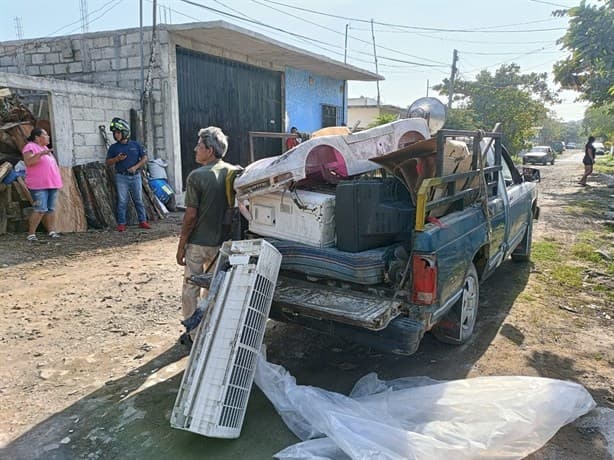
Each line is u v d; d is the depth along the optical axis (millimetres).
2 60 12016
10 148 8531
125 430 3033
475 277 4262
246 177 3586
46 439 2957
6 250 7027
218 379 2746
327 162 3734
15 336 4348
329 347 4219
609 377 3666
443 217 3725
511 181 6250
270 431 2994
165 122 10703
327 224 3441
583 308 5121
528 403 2918
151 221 9508
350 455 2570
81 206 8531
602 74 13680
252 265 2922
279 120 15336
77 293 5434
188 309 4086
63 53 11391
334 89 18547
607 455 2744
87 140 9258
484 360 3928
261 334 2984
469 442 2666
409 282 3281
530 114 33000
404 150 3355
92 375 3713
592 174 24344
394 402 3031
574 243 8164
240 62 13062
